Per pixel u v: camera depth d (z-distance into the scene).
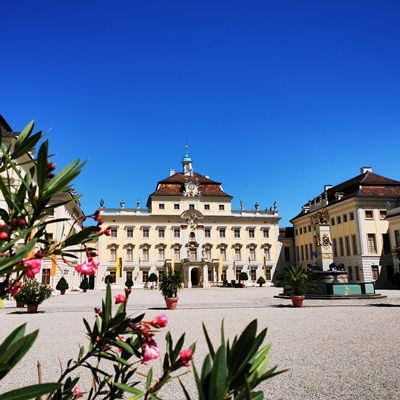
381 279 49.22
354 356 8.25
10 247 1.97
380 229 50.72
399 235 46.44
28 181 2.27
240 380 1.79
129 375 2.61
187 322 14.49
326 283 26.98
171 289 20.80
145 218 65.19
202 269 62.47
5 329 12.93
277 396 5.68
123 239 64.00
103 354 2.27
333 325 13.32
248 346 1.76
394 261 47.09
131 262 63.38
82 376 6.85
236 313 17.92
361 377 6.60
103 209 64.38
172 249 65.06
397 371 6.93
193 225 66.25
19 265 2.00
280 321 14.58
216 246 66.44
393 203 51.47
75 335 11.64
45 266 42.81
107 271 62.34
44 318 16.64
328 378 6.59
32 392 1.73
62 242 2.20
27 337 1.69
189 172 73.62
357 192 52.09
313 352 8.72
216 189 70.25
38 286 19.94
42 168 2.10
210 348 1.83
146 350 2.12
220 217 67.19
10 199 2.14
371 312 17.52
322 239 29.02
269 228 68.81
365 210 51.03
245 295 36.41
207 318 15.84
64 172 2.17
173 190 68.31
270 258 67.94
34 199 2.10
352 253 51.91
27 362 8.03
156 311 19.45
